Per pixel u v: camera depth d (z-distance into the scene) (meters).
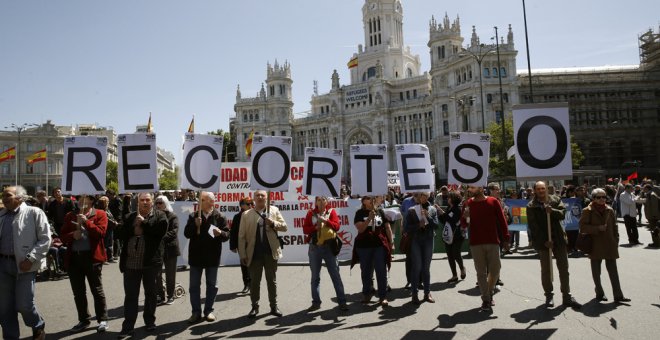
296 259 20.67
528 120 13.12
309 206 20.91
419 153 14.39
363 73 129.62
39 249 9.44
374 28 131.12
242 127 127.12
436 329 10.21
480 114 83.50
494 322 10.62
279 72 128.12
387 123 112.44
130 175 12.41
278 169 13.10
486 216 11.89
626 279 14.74
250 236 11.73
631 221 22.64
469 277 16.42
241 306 12.95
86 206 11.45
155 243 10.66
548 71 93.12
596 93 87.44
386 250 12.73
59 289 16.00
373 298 13.52
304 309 12.38
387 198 27.20
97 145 12.19
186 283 16.67
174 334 10.38
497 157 65.94
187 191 23.38
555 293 13.38
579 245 12.36
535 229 12.12
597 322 10.32
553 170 12.93
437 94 95.62
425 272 12.79
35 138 117.88
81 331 10.94
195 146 12.73
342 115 119.12
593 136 85.81
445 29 97.62
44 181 117.75
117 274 18.59
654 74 88.31
